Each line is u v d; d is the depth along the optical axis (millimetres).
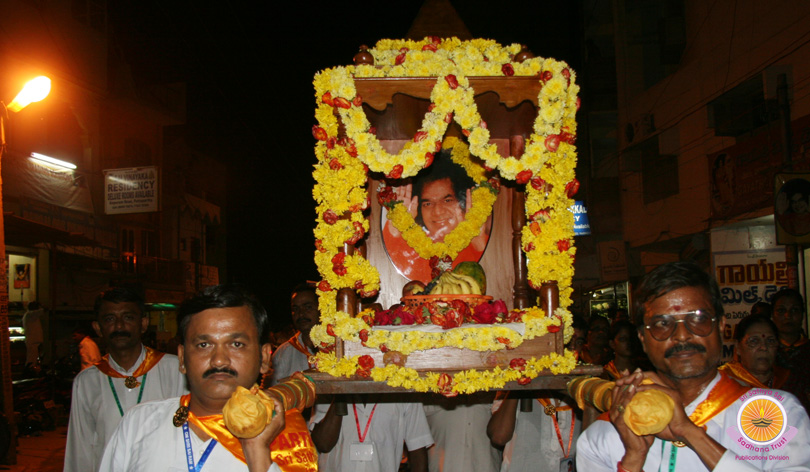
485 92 3521
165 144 24406
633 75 18875
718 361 2350
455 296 3760
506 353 3217
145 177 16312
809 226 9820
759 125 13297
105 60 18297
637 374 2172
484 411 4324
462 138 4719
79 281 18062
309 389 2795
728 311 13969
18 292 15438
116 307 4141
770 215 12609
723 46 14266
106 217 19062
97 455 4051
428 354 3205
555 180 3471
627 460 2146
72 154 17703
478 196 4664
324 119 3465
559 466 4129
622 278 19266
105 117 19219
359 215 3426
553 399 4227
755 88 13680
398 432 4172
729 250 14250
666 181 17062
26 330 13859
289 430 2336
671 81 16578
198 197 26844
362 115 3385
